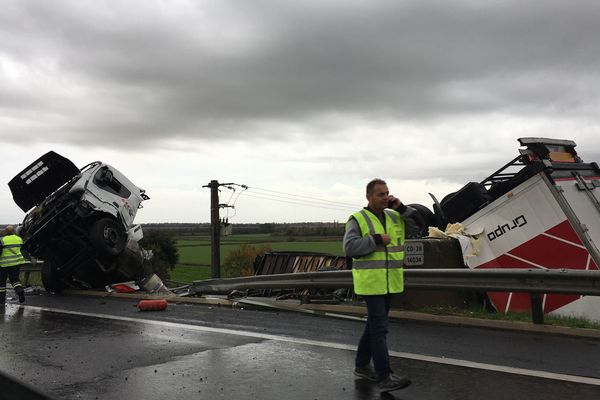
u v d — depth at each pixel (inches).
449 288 293.9
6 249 432.8
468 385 186.4
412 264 352.2
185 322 316.2
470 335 259.8
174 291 533.3
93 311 374.9
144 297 431.8
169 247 1769.2
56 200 479.5
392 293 183.2
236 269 1727.4
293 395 180.2
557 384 185.5
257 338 264.8
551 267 353.4
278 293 430.3
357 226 184.1
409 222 194.2
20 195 514.6
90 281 516.7
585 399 170.7
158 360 227.6
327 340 257.3
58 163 510.3
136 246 541.0
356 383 191.9
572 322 272.5
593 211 369.7
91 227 481.1
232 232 1103.0
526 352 226.7
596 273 249.3
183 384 193.8
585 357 217.9
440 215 417.1
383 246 182.7
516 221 371.2
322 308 332.8
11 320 342.0
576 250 347.3
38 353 245.3
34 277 675.4
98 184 496.4
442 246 366.3
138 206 561.6
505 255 371.9
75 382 198.1
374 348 180.4
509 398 172.9
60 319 341.7
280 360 223.1
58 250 494.9
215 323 309.1
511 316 289.0
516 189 374.3
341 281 335.6
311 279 355.6
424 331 269.9
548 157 381.7
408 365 211.0
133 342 263.7
